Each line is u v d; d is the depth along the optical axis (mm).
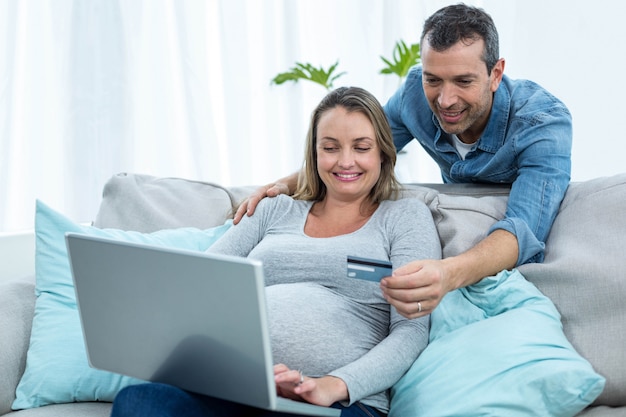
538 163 1745
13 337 1668
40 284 1754
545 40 2932
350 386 1352
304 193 1838
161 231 1905
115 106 3129
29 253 2109
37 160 3162
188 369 1237
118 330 1283
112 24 3096
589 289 1508
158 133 3244
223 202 2023
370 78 3180
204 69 3188
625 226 1560
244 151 3234
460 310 1559
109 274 1240
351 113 1684
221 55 3170
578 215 1648
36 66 3123
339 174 1699
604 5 2838
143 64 3211
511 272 1583
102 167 3158
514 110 1847
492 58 1786
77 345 1637
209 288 1134
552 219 1703
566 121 1783
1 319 1673
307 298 1548
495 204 1777
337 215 1759
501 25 2998
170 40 3213
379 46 3162
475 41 1746
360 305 1598
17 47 3094
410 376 1477
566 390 1300
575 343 1485
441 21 1779
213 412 1327
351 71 3195
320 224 1769
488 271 1540
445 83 1785
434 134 2023
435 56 1768
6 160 3105
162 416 1214
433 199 1805
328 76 2951
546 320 1463
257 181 3303
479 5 3016
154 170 3285
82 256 1267
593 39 2871
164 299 1190
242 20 3158
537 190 1708
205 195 2049
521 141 1778
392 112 2123
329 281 1626
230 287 1112
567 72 2920
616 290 1482
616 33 2834
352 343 1509
